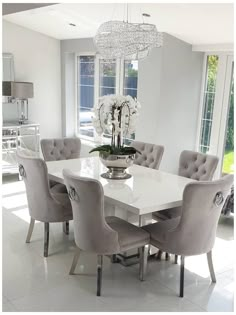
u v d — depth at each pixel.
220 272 3.26
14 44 6.15
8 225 4.12
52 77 6.72
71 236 3.91
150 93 4.99
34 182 3.34
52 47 6.61
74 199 2.79
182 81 5.05
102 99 3.48
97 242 2.80
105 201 3.07
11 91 5.82
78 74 6.82
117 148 3.49
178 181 3.49
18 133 5.95
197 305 2.78
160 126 4.98
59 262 3.36
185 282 3.10
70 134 6.99
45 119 6.77
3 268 3.22
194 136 5.43
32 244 3.69
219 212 2.87
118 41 3.27
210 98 5.19
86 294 2.88
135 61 5.61
